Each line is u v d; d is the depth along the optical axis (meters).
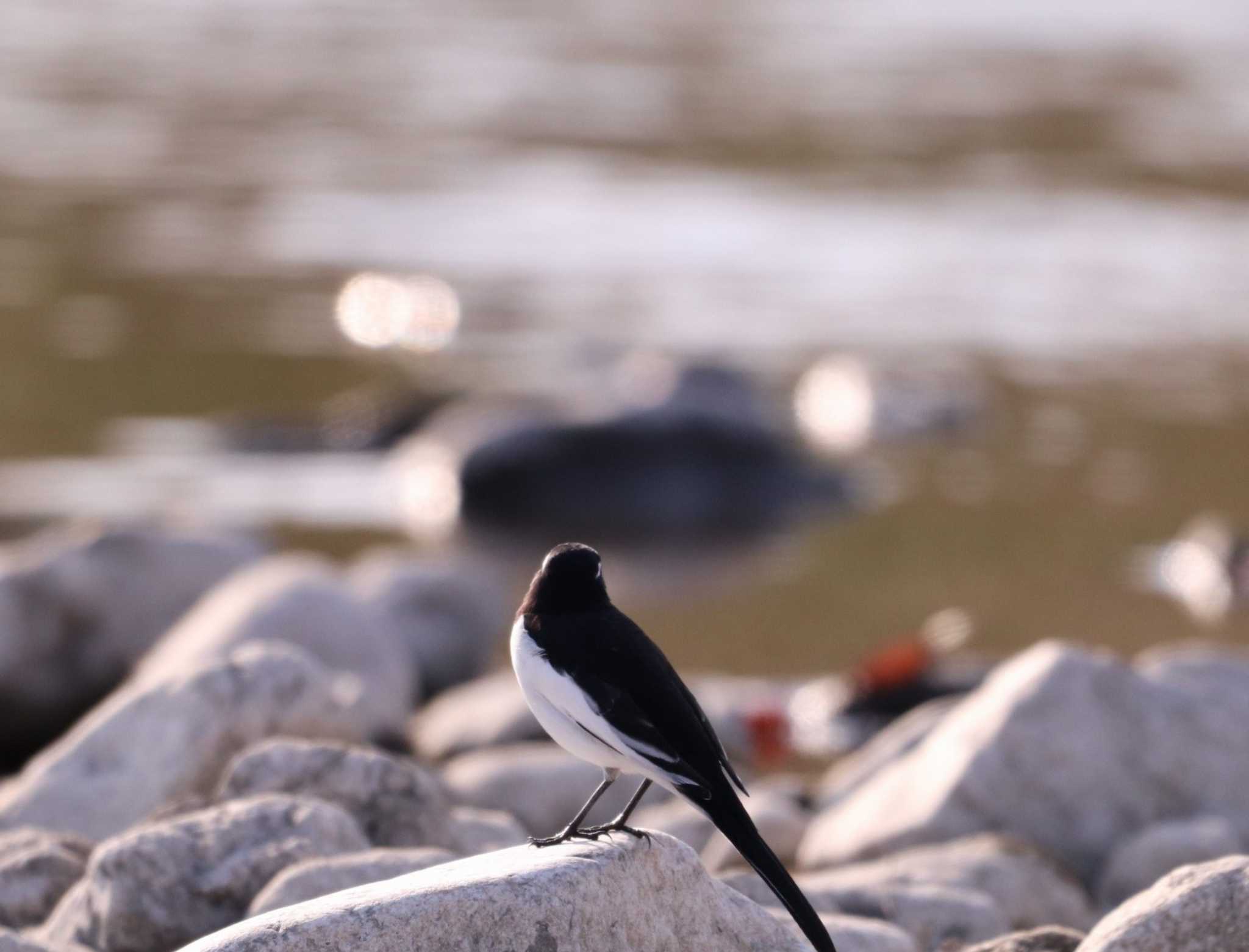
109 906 7.14
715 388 23.94
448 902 5.47
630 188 40.56
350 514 21.52
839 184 41.34
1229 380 26.88
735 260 34.41
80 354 27.34
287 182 40.47
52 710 13.87
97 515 20.52
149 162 41.88
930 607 17.97
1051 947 6.78
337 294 31.45
